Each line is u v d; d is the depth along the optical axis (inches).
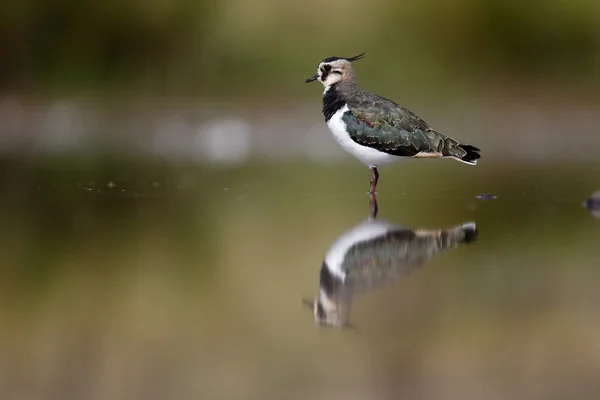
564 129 885.2
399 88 939.3
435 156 522.3
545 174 654.5
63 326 283.0
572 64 976.9
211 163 739.4
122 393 228.8
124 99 970.7
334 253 388.2
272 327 283.3
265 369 243.8
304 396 226.8
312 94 954.7
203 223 462.9
